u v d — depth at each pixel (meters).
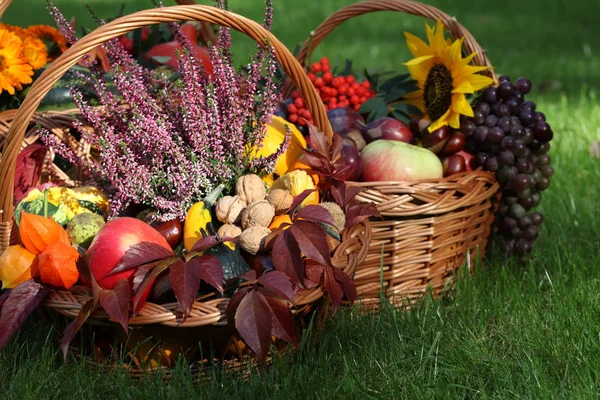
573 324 1.88
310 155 1.93
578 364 1.73
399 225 2.05
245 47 5.77
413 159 2.14
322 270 1.70
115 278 1.65
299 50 2.69
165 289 1.66
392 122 2.32
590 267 2.27
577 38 6.23
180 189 1.87
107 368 1.75
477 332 1.93
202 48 2.76
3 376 1.75
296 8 7.76
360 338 1.89
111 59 1.99
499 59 5.34
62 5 7.54
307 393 1.65
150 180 1.88
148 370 1.74
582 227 2.62
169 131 1.91
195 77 1.88
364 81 2.50
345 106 2.46
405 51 5.74
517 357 1.80
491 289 2.18
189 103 1.88
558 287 2.12
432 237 2.10
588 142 3.43
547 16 7.28
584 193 2.91
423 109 2.43
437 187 2.07
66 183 2.14
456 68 2.25
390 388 1.69
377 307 2.10
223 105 1.93
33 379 1.70
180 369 1.72
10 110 2.12
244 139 1.97
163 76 1.98
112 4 7.59
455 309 2.04
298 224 1.68
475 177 2.17
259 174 1.97
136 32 2.64
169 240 1.84
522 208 2.33
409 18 7.41
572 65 5.16
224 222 1.85
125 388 1.66
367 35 6.59
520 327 1.91
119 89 1.88
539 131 2.23
